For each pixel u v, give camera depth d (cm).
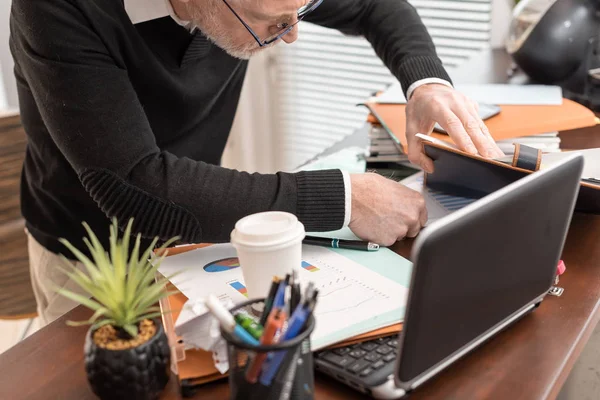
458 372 70
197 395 69
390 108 140
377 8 141
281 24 103
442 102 116
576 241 98
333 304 78
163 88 117
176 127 126
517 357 72
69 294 66
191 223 94
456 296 65
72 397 70
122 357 64
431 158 107
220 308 61
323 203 95
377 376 67
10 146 147
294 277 62
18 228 152
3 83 199
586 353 104
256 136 276
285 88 265
